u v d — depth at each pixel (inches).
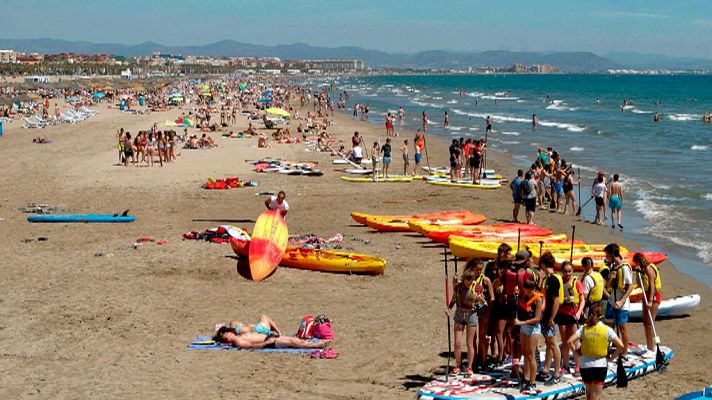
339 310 600.7
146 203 1098.1
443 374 455.2
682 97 5260.8
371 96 5826.8
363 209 1064.2
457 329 442.9
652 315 497.4
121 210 1040.2
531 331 410.0
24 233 889.5
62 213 1013.2
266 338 516.4
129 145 1513.3
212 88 5546.3
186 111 3383.4
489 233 852.6
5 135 2159.2
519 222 984.3
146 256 770.8
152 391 434.0
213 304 613.0
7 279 684.7
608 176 1380.4
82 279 684.1
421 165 1574.8
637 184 1285.7
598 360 389.4
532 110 3659.0
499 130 2416.3
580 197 1185.4
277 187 1256.8
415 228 900.6
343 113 3526.1
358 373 464.8
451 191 1233.4
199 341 522.0
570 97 5369.1
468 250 766.5
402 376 458.6
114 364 478.3
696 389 441.1
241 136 2129.7
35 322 563.2
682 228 953.5
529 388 414.3
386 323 566.9
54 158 1635.1
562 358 447.2
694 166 1507.1
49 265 735.7
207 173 1413.6
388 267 745.6
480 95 5915.4
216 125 2404.0
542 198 1120.8
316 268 729.6
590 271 459.2
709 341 537.3
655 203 1121.4
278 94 4889.3
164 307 602.5
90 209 1047.0
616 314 465.1
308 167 1449.3
